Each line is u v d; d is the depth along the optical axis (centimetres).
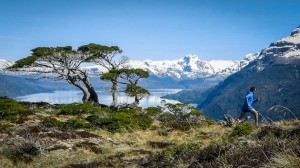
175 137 2261
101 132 2559
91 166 1327
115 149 1727
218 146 863
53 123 2697
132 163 1218
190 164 831
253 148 695
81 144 1838
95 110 3559
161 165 997
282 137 772
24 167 1451
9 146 1664
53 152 1686
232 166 633
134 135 2381
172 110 3316
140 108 4059
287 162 497
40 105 4394
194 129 2700
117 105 4866
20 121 2889
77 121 2727
